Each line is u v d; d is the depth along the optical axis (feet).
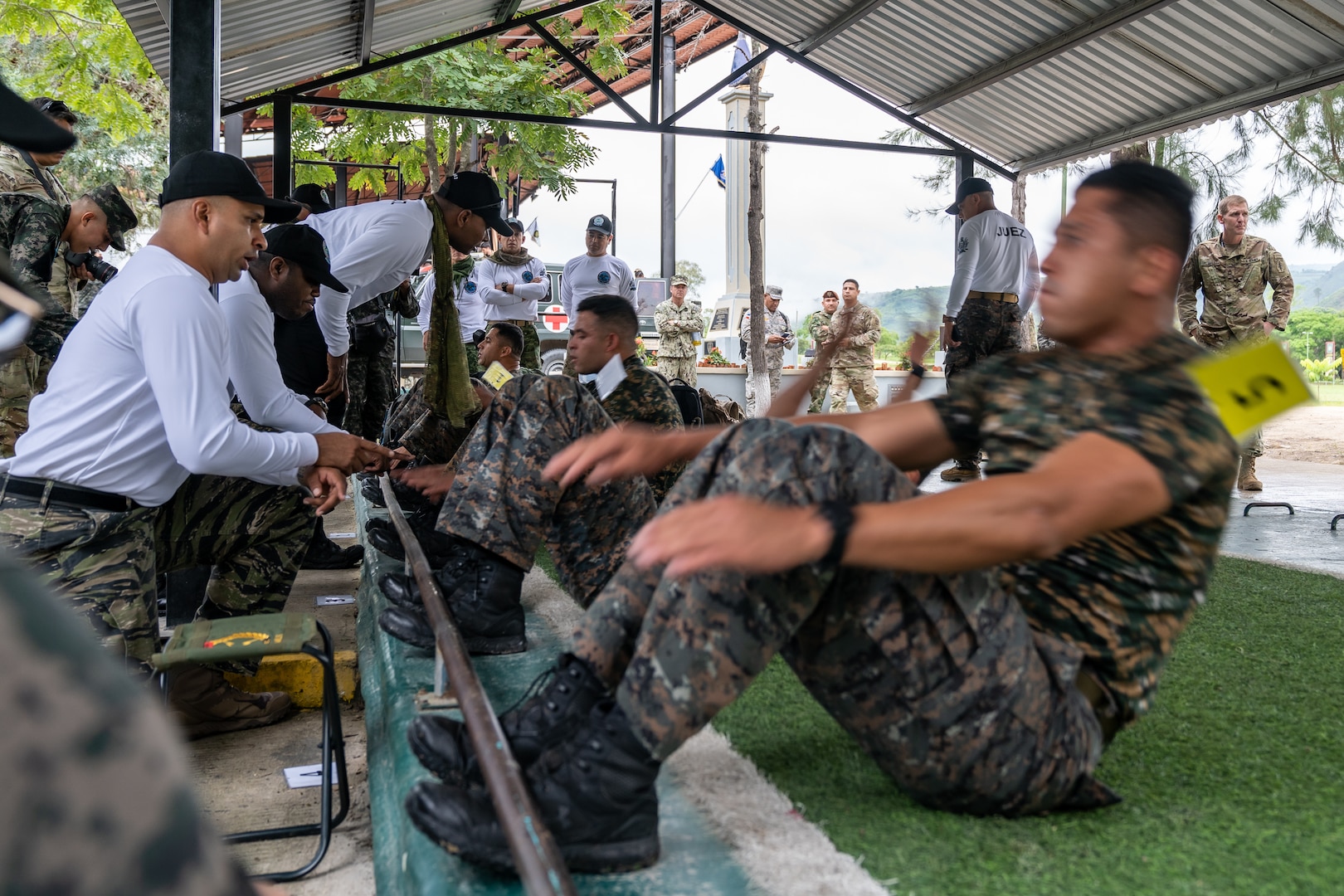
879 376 48.29
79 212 16.99
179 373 9.00
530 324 29.94
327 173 47.75
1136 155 31.35
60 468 9.02
